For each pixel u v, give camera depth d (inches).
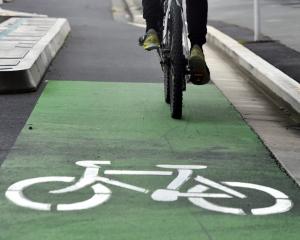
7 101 401.7
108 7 1386.6
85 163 285.1
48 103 400.8
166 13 366.9
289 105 413.1
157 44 373.1
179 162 290.7
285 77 467.2
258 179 271.4
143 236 212.5
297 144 329.7
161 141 324.8
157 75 520.1
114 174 271.4
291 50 620.4
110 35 823.7
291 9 1094.4
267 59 567.8
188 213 232.2
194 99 433.4
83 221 223.1
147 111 389.4
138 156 297.7
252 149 316.8
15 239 207.9
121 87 464.8
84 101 412.2
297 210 238.5
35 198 242.5
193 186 260.2
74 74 510.9
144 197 246.5
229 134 343.9
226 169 283.1
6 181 259.8
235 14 1040.8
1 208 232.5
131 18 1235.9
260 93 466.3
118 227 219.0
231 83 502.9
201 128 354.0
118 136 331.3
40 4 1393.9
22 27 728.3
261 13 1033.5
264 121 380.8
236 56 594.2
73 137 327.0
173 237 212.5
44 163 283.6
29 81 430.0
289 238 214.2
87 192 250.1
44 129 340.5
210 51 693.9
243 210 236.7
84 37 791.7
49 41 593.0
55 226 218.5
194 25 354.0
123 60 598.9
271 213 234.8
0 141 316.2
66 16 1202.6
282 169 286.4
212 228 220.2
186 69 359.9
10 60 463.8
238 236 214.4
